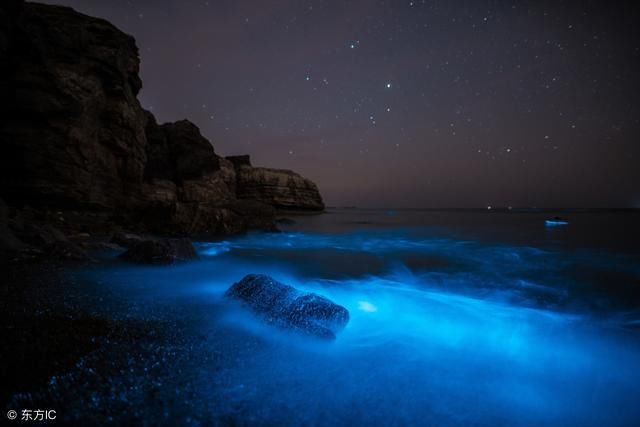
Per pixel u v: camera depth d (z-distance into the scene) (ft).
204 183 85.56
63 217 41.63
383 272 31.17
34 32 41.55
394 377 11.05
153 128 77.97
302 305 14.82
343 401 9.53
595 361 12.76
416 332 15.25
